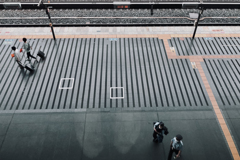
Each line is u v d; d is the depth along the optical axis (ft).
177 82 41.19
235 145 31.50
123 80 41.34
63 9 59.26
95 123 33.96
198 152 30.50
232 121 34.71
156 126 27.73
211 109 36.45
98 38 50.67
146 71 43.21
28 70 42.39
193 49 48.39
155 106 36.86
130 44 49.42
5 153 30.12
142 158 29.68
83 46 48.39
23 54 41.93
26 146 30.94
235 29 54.44
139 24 54.95
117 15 57.72
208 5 59.62
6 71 42.01
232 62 45.39
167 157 29.84
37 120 34.19
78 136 32.22
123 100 37.78
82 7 59.31
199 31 53.57
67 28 53.16
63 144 31.19
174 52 47.60
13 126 33.30
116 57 46.09
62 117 34.71
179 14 58.39
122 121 34.30
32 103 36.78
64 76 41.65
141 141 31.60
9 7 58.23
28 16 56.29
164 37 51.52
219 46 49.37
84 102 37.29
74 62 44.57
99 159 29.50
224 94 39.14
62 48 47.67
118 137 32.14
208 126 33.88
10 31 51.60
